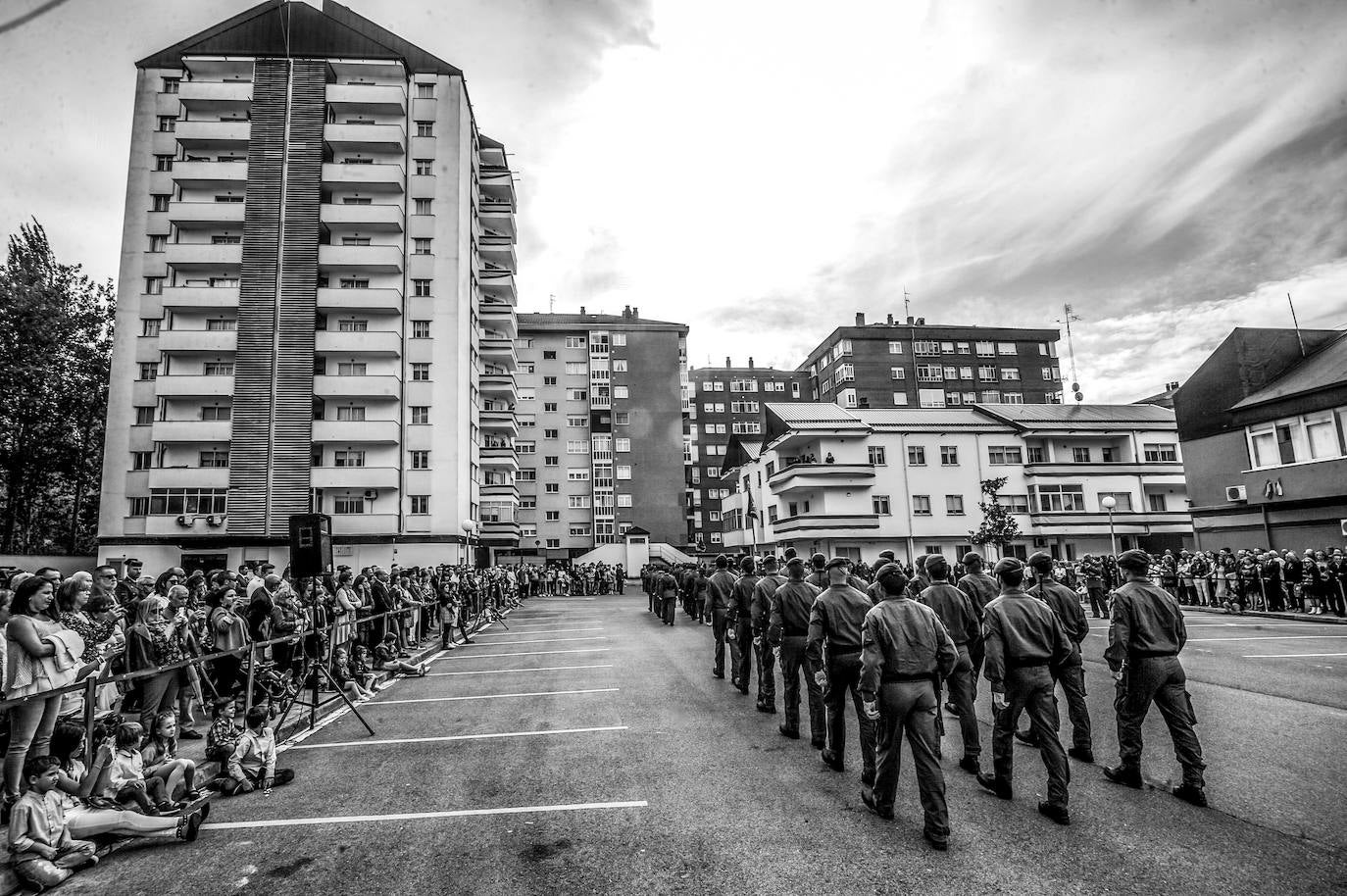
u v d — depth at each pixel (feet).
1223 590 67.77
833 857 14.70
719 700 30.94
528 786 19.71
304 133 118.73
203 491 111.75
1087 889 13.15
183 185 117.91
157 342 113.50
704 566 75.00
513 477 161.38
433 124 126.82
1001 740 18.10
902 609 16.33
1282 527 81.25
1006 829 15.97
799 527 120.26
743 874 14.01
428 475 117.29
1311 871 13.74
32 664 17.80
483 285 152.97
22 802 14.58
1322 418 76.69
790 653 24.26
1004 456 129.70
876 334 222.69
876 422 130.62
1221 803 17.33
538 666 42.63
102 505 109.50
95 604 23.91
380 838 16.26
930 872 13.92
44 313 109.19
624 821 16.99
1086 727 21.16
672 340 210.18
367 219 118.21
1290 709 26.81
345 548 112.78
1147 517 124.88
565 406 203.51
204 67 121.80
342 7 130.72
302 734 26.30
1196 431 92.68
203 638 28.04
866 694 16.08
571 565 147.33
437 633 58.08
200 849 15.80
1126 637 18.21
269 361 112.98
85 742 16.85
